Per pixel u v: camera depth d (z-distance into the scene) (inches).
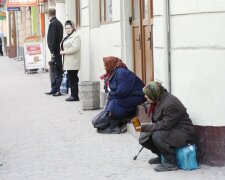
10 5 967.0
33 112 516.4
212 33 294.5
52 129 426.9
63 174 297.3
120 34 460.8
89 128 423.2
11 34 1658.5
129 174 291.3
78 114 493.0
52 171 304.3
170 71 321.1
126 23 458.3
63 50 562.3
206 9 294.8
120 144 362.9
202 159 303.7
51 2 853.8
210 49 295.7
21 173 302.5
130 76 395.2
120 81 393.4
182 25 307.7
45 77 892.0
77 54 563.8
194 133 304.2
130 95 395.5
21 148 363.9
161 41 331.6
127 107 395.5
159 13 333.7
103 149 350.9
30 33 1304.1
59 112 508.4
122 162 316.8
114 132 398.6
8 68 1149.7
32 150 357.1
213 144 299.6
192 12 301.1
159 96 297.3
